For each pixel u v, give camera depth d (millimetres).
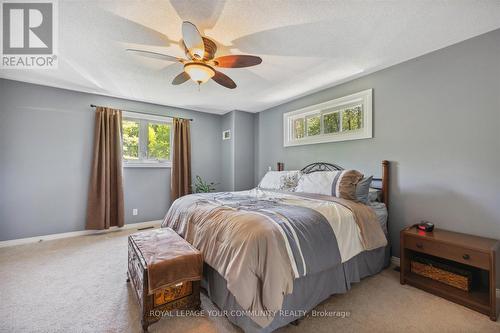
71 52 2342
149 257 1594
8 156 3066
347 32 1969
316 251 1628
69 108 3473
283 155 4211
